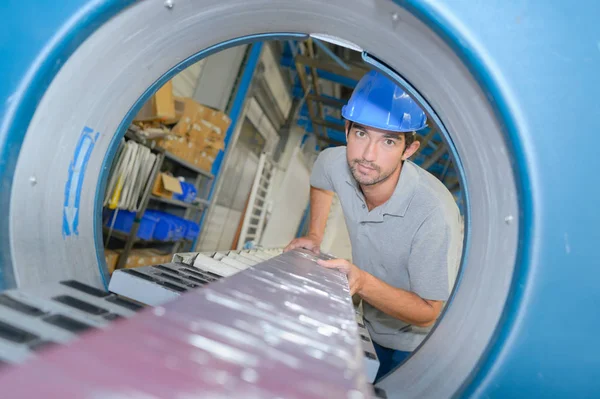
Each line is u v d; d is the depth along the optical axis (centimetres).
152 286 80
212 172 412
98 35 76
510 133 64
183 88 386
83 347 33
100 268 99
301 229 886
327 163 178
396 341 179
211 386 31
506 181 69
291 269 105
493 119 68
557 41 62
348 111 140
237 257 147
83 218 95
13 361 40
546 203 63
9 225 76
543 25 62
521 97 63
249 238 557
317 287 89
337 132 720
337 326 60
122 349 34
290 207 693
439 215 142
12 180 76
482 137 72
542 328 64
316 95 537
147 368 31
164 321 42
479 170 76
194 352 37
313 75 471
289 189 627
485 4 62
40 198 82
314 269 119
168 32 85
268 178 611
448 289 144
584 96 62
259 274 83
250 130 524
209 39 92
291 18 87
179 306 48
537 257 64
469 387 67
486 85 64
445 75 73
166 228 315
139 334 38
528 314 64
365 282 136
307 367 40
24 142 76
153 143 265
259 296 64
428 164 522
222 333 43
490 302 71
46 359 30
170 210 394
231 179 493
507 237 70
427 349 87
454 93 74
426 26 67
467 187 83
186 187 345
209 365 35
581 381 63
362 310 191
